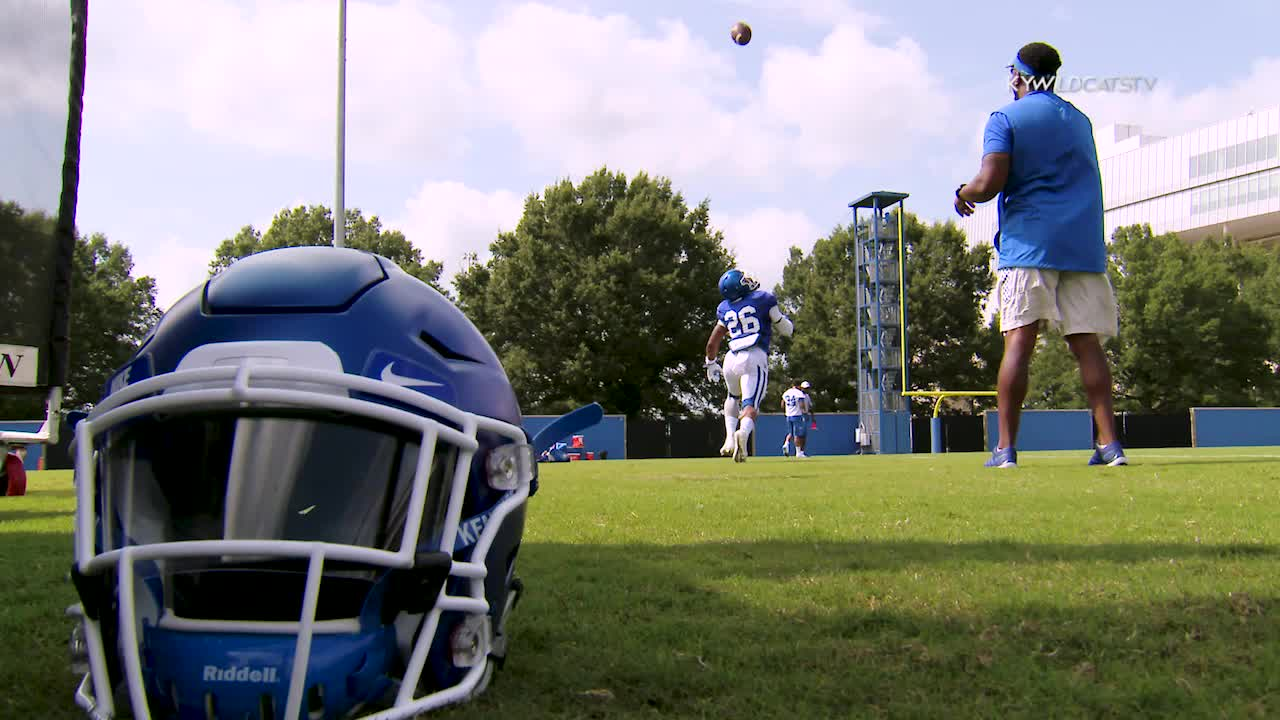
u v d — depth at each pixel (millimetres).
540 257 45781
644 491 7180
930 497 5957
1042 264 8266
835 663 2035
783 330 13734
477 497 1886
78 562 1575
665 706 1770
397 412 1639
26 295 4965
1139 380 52781
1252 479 6973
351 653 1594
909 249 52594
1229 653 2035
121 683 1673
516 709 1733
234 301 1840
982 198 8383
